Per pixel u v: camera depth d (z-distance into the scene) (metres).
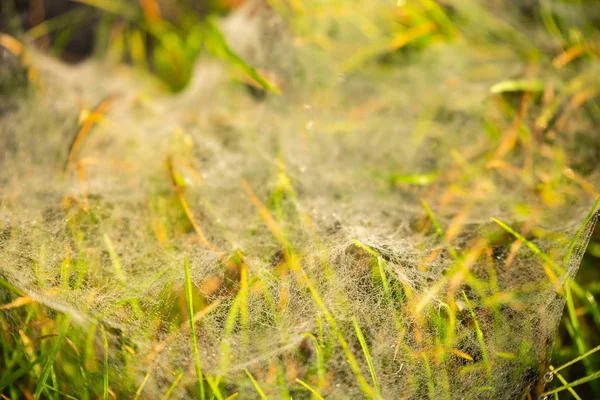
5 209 0.72
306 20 0.83
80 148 0.76
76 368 0.68
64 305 0.68
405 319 0.67
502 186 0.75
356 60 0.82
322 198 0.74
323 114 0.80
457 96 0.80
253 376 0.66
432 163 0.77
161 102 0.81
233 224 0.72
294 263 0.69
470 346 0.67
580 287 0.69
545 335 0.68
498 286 0.68
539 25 0.82
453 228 0.71
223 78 0.82
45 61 0.81
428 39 0.81
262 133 0.79
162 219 0.72
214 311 0.68
